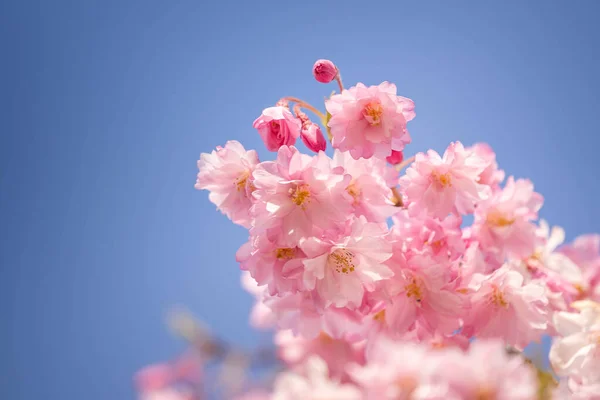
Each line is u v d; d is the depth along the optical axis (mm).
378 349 661
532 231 753
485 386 629
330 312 740
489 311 732
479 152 762
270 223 705
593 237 809
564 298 758
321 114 743
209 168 739
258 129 728
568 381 723
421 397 633
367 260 714
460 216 732
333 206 705
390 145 720
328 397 687
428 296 725
